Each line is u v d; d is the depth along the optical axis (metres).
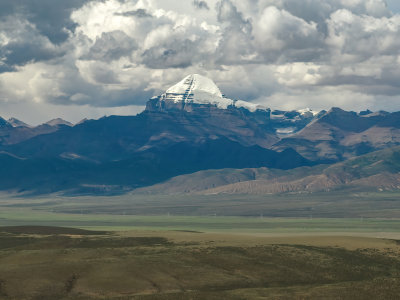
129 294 166.00
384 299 149.38
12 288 164.75
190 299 150.50
